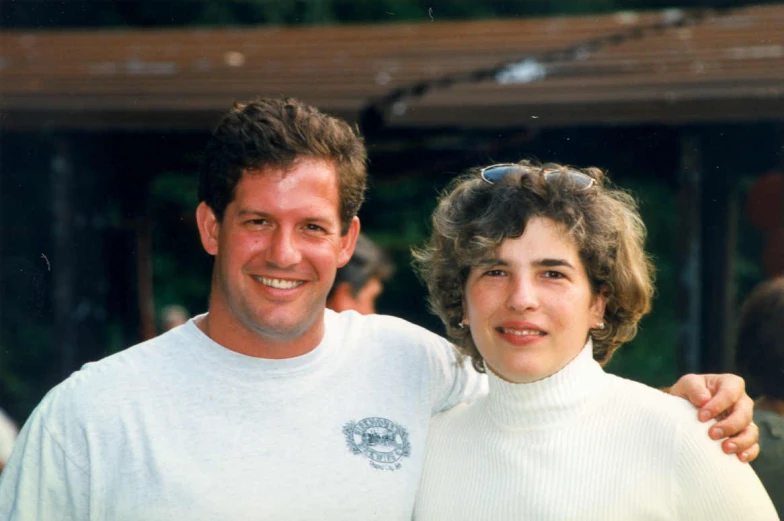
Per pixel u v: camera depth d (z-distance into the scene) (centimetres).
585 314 214
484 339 214
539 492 207
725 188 408
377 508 212
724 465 198
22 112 405
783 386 260
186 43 543
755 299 270
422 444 225
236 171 208
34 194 535
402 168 493
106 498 204
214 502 203
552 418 213
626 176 451
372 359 227
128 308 575
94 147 450
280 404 213
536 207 208
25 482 205
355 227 228
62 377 470
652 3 947
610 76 403
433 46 501
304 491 207
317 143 209
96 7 935
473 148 477
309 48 517
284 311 210
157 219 863
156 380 212
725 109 366
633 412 209
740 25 473
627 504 201
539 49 471
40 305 492
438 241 228
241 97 403
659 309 957
